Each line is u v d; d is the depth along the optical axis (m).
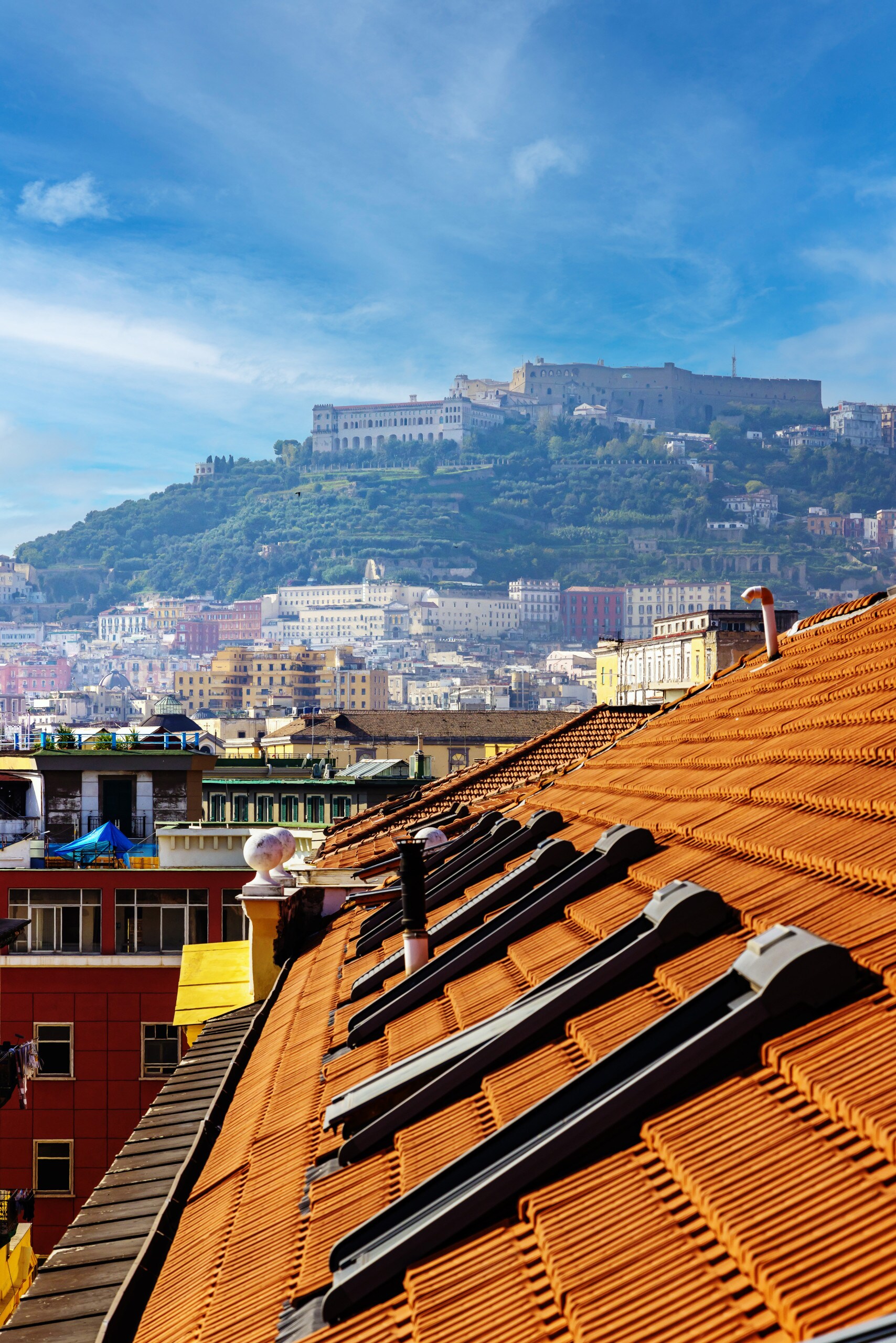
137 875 43.34
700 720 17.59
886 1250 4.58
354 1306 6.48
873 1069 5.71
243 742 162.75
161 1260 9.57
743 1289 4.92
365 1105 9.04
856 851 8.42
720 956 8.11
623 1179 6.21
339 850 28.02
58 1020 42.88
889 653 13.77
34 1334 8.65
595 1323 5.12
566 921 11.29
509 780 35.38
